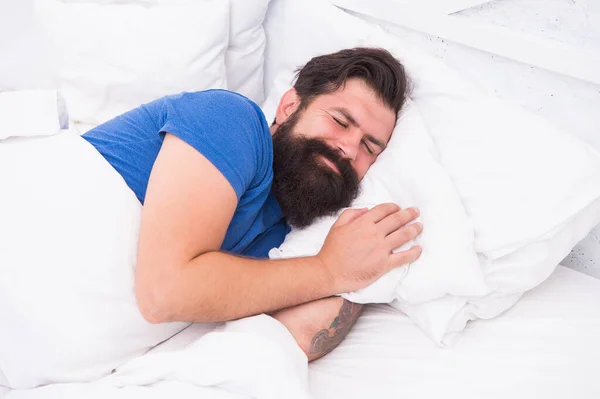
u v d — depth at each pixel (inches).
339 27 52.4
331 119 43.8
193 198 34.4
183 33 53.7
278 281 36.9
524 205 40.3
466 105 44.3
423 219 40.6
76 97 56.2
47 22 55.7
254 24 58.8
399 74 45.8
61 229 34.8
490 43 45.3
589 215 41.4
